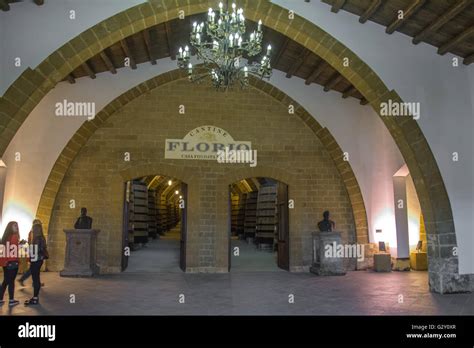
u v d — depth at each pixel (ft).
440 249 24.79
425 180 25.27
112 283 28.19
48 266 33.22
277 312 19.71
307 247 36.06
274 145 36.81
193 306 21.02
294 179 36.68
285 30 25.77
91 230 31.50
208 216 35.24
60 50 23.11
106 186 34.55
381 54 25.72
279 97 36.63
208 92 36.47
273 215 53.57
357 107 36.63
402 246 36.22
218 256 34.81
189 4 24.40
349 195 36.58
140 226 51.24
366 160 36.37
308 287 27.14
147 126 35.53
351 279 30.89
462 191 25.35
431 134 25.39
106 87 33.83
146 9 24.13
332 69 31.96
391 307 20.88
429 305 21.34
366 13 24.44
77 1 23.65
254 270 36.24
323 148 37.32
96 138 34.94
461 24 22.47
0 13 22.52
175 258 41.96
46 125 32.99
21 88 22.49
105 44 24.07
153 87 35.19
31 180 32.53
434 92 25.73
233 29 19.89
